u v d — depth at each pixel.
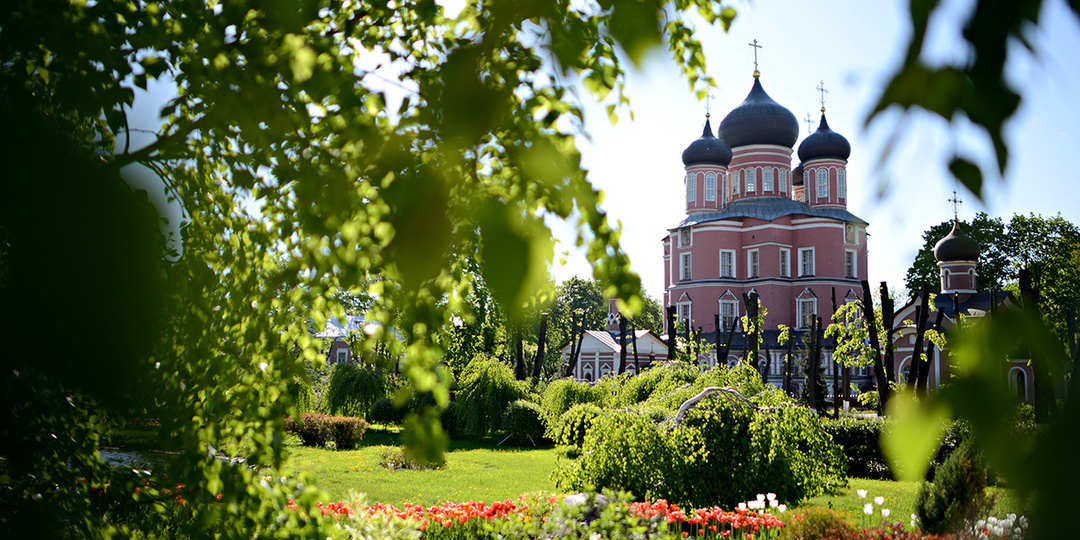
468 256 2.29
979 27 0.73
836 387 23.44
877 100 0.73
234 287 3.45
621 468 9.79
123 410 1.59
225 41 2.49
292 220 3.37
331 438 20.97
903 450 0.80
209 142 3.29
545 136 2.06
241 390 3.44
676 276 54.47
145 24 2.65
